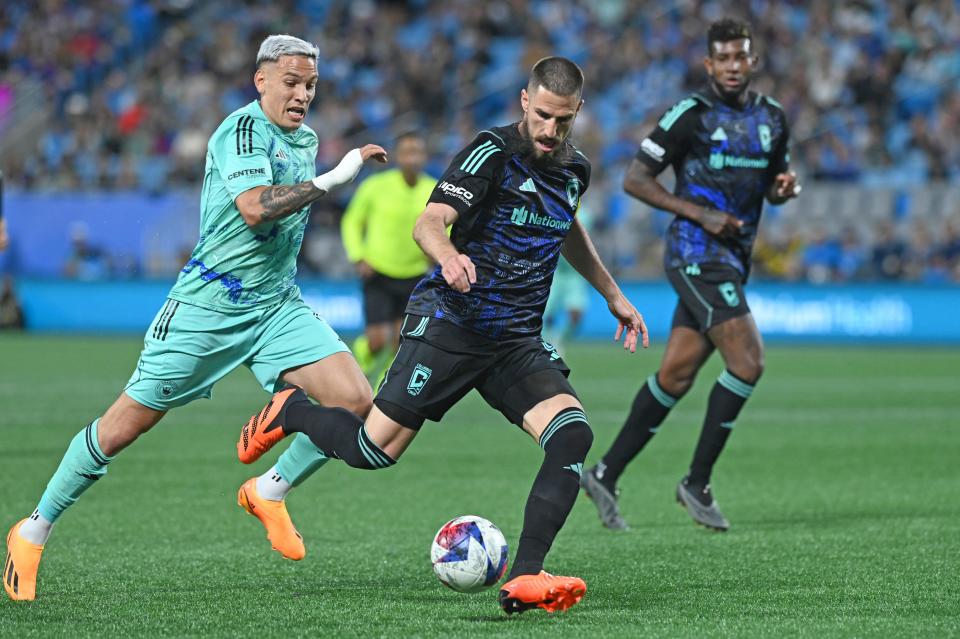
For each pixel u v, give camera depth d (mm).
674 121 25250
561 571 20016
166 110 101750
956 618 16438
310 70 19016
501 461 34375
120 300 87562
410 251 44094
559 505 16422
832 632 15602
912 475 31828
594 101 99688
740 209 25438
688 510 24359
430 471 32406
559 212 17281
